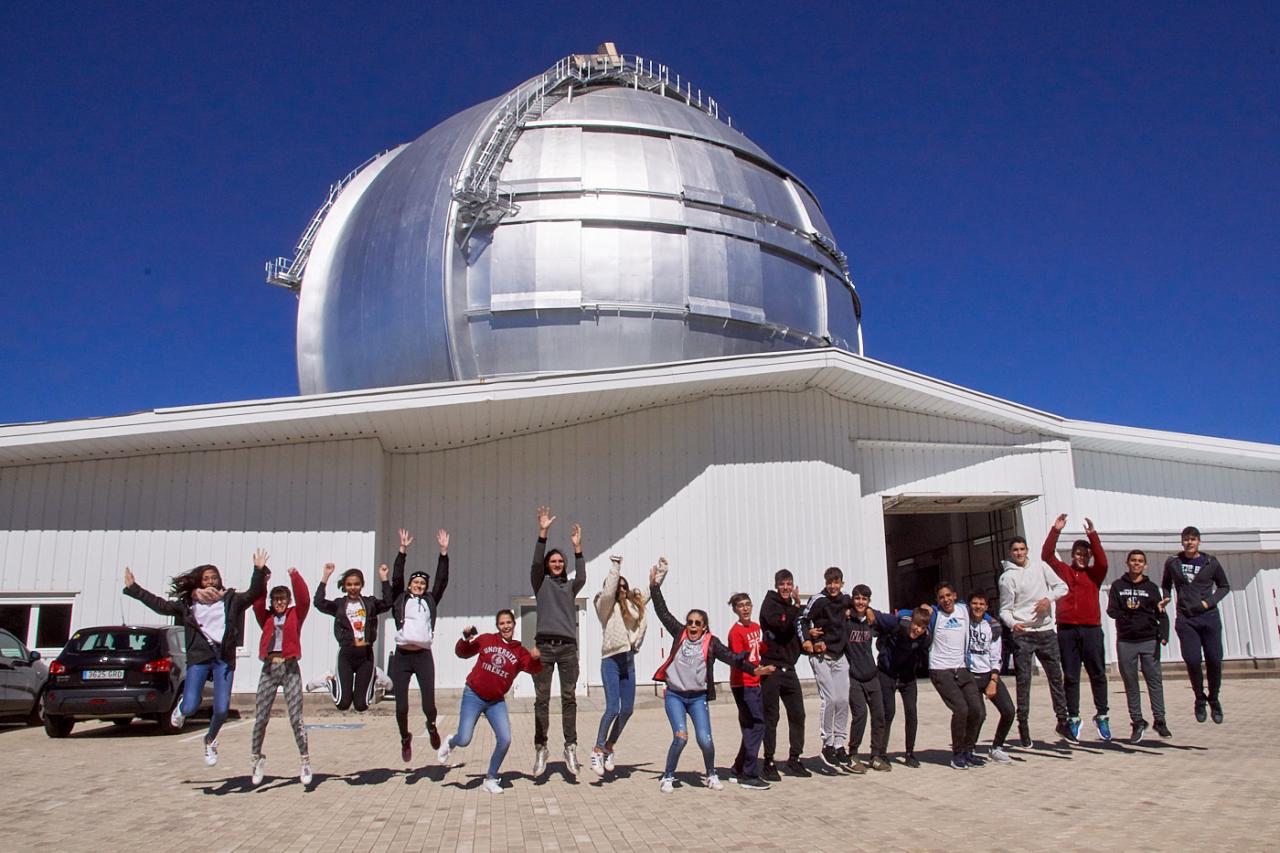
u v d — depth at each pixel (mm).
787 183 29297
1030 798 8516
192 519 21281
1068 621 11461
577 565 10273
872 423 25484
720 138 27953
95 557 20797
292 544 21516
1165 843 6688
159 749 13234
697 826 7711
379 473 22469
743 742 9609
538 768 10039
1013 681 23250
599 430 24031
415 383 24406
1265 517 29922
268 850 7105
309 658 21062
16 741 14570
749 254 26016
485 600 23234
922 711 17344
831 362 22922
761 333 25781
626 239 24719
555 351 24047
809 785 9562
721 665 22453
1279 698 17391
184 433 20484
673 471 23562
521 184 24906
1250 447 28938
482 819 8086
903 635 10680
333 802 8906
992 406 25859
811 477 23969
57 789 9852
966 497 25688
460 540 23516
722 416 23625
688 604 22938
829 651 10242
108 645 15227
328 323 26578
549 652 10008
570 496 23719
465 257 24625
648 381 22016
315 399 20531
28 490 20828
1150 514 28703
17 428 19844
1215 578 11602
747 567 23094
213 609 9641
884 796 8852
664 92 30625
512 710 19891
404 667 9727
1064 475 26906
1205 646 11531
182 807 8742
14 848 7277
